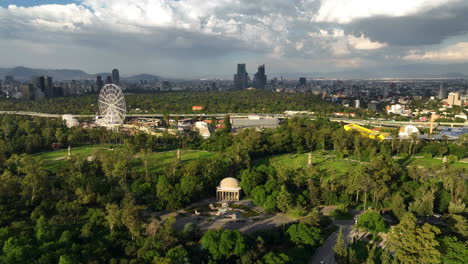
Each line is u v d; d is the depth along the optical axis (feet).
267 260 495.82
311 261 549.95
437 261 487.61
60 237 564.30
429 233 508.94
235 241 536.01
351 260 530.27
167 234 549.13
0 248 517.14
